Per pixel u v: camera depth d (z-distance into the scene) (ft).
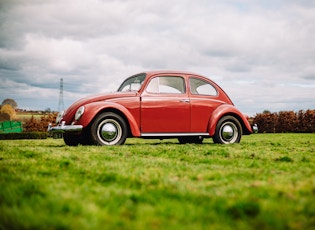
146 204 6.33
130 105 19.89
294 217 5.46
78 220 5.18
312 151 17.53
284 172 10.01
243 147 19.15
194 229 5.00
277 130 97.50
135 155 14.58
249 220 5.38
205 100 21.97
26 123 109.29
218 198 6.64
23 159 12.47
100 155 13.96
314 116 90.33
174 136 20.99
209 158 13.60
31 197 6.49
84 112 18.81
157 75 21.34
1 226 4.97
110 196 6.80
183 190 7.31
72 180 8.48
